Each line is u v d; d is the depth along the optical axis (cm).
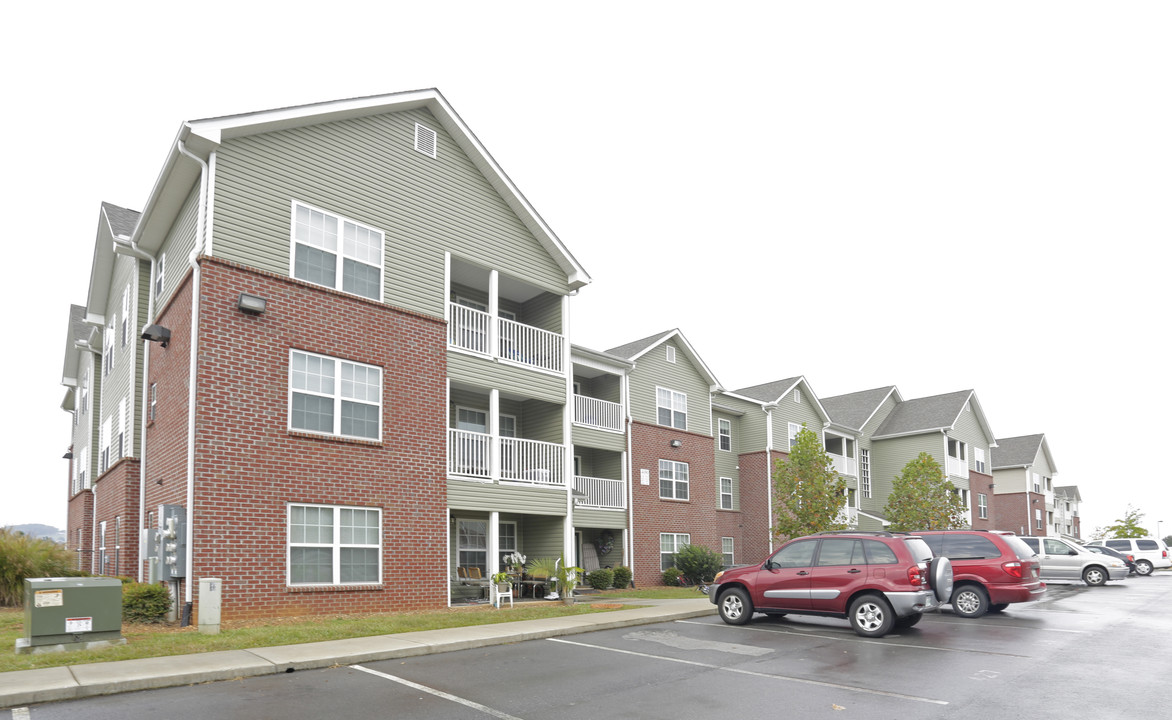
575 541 2628
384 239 1742
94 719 742
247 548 1409
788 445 3684
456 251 1909
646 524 2772
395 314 1730
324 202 1641
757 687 890
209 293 1422
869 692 859
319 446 1542
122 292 2155
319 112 1623
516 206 2075
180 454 1428
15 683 843
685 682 920
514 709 789
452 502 1823
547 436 2239
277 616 1430
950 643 1203
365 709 786
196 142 1445
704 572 2786
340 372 1606
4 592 1664
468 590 1953
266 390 1477
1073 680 912
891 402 4947
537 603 1880
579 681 927
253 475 1436
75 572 1778
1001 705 792
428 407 1767
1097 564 2652
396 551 1650
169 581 1380
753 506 3544
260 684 905
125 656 1009
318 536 1523
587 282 2216
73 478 2998
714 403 3456
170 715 758
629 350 2977
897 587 1273
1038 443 5866
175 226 1684
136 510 1833
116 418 2119
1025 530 5609
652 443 2867
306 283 1567
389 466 1661
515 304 2352
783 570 1408
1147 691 852
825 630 1371
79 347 2583
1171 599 2025
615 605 1798
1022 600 1554
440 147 1916
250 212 1512
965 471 4769
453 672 982
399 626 1319
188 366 1427
